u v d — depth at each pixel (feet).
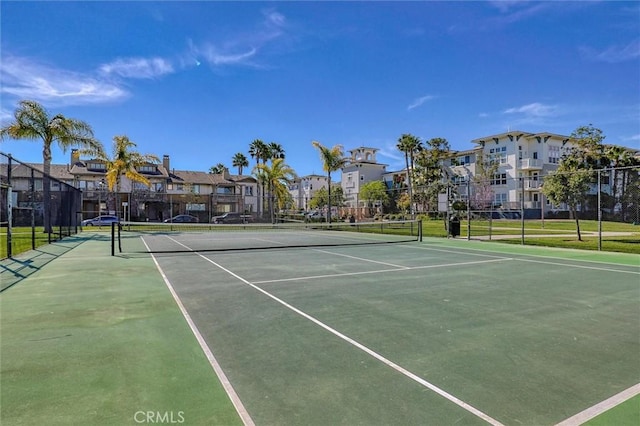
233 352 13.44
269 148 203.21
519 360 12.91
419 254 44.04
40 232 80.28
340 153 115.55
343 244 58.03
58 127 78.74
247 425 8.91
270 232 95.14
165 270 31.53
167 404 9.84
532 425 9.06
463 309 19.26
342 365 12.37
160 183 178.91
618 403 10.14
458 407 9.82
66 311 18.58
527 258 40.27
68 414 9.32
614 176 64.80
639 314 18.57
